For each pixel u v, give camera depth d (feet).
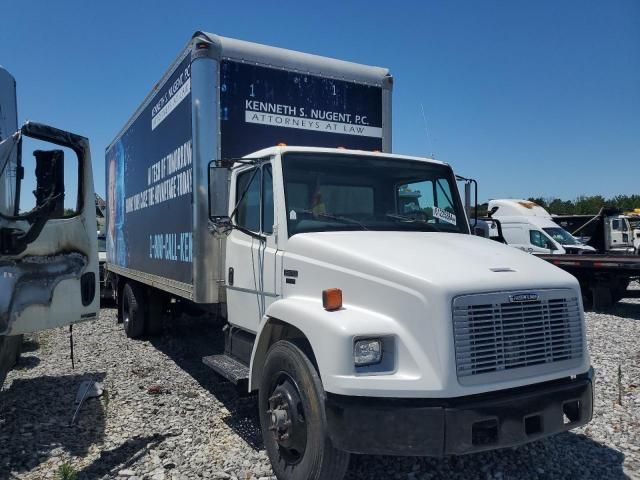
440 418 10.47
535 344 11.50
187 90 20.03
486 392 11.02
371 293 11.91
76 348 28.30
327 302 11.96
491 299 11.12
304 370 11.96
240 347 17.03
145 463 14.14
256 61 19.54
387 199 16.49
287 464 12.70
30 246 14.39
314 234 14.40
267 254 15.40
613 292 44.88
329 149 16.08
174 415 17.78
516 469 13.79
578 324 12.26
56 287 15.05
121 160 34.42
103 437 15.90
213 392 20.31
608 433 16.07
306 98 20.51
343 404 10.94
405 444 10.57
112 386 21.01
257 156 16.21
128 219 31.99
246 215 16.96
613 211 73.36
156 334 30.91
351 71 21.54
